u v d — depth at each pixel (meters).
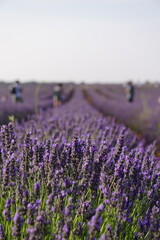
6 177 3.36
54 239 2.89
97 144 6.22
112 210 3.42
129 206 3.49
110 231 2.80
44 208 3.45
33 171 3.83
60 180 3.47
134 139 8.02
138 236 3.27
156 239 3.15
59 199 3.12
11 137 3.95
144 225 3.30
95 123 8.67
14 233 2.67
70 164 3.92
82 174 3.86
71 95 41.56
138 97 32.34
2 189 3.37
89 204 3.22
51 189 3.48
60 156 3.88
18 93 21.02
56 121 8.69
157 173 4.08
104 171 3.90
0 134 3.98
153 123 11.85
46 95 32.22
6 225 3.06
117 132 8.20
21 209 2.86
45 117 10.37
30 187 3.72
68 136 7.38
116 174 3.66
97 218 2.58
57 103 21.64
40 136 6.48
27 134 3.92
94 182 3.62
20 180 3.62
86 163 3.62
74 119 9.83
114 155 4.07
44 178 3.69
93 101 27.12
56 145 3.81
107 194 3.39
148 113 14.65
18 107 13.59
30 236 2.68
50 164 3.71
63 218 2.98
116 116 15.23
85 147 4.13
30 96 29.58
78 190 3.44
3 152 3.89
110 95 38.47
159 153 8.82
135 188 3.75
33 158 3.86
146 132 11.02
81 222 3.15
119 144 4.06
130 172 3.73
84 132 6.99
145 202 3.82
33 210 2.82
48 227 2.88
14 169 3.48
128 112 15.88
